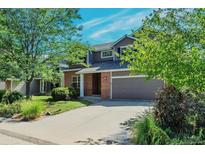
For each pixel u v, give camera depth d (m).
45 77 20.28
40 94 32.56
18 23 19.23
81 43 20.84
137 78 22.06
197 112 9.20
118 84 23.36
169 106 9.34
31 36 19.59
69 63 23.98
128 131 10.38
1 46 19.28
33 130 11.66
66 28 20.14
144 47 8.77
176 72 7.34
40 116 15.27
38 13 19.31
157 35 8.28
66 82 29.70
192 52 7.14
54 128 11.91
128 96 22.58
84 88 27.53
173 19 8.12
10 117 16.16
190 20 7.88
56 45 19.95
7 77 19.70
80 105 18.75
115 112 15.03
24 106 15.57
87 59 27.83
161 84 20.48
